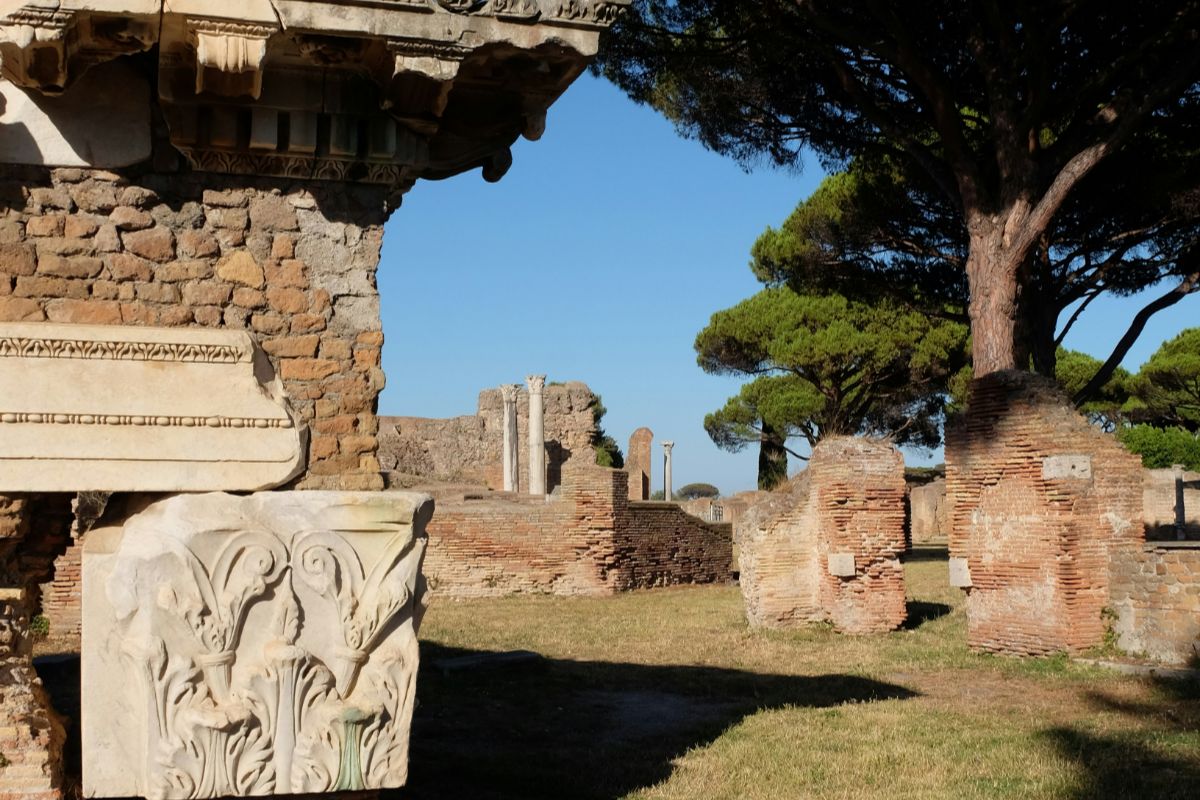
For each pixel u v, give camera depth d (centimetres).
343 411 644
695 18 1759
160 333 498
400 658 477
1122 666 1296
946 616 1911
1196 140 1858
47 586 1511
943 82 1641
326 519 472
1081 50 1716
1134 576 1338
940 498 4606
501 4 556
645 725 1055
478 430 5144
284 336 638
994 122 1631
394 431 5088
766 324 3247
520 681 1276
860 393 3341
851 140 1998
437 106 609
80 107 607
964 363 3198
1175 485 3425
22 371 475
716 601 2309
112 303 608
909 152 1850
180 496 469
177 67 577
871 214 2223
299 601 466
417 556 484
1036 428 1423
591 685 1271
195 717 442
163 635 445
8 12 502
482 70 622
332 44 562
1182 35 1592
